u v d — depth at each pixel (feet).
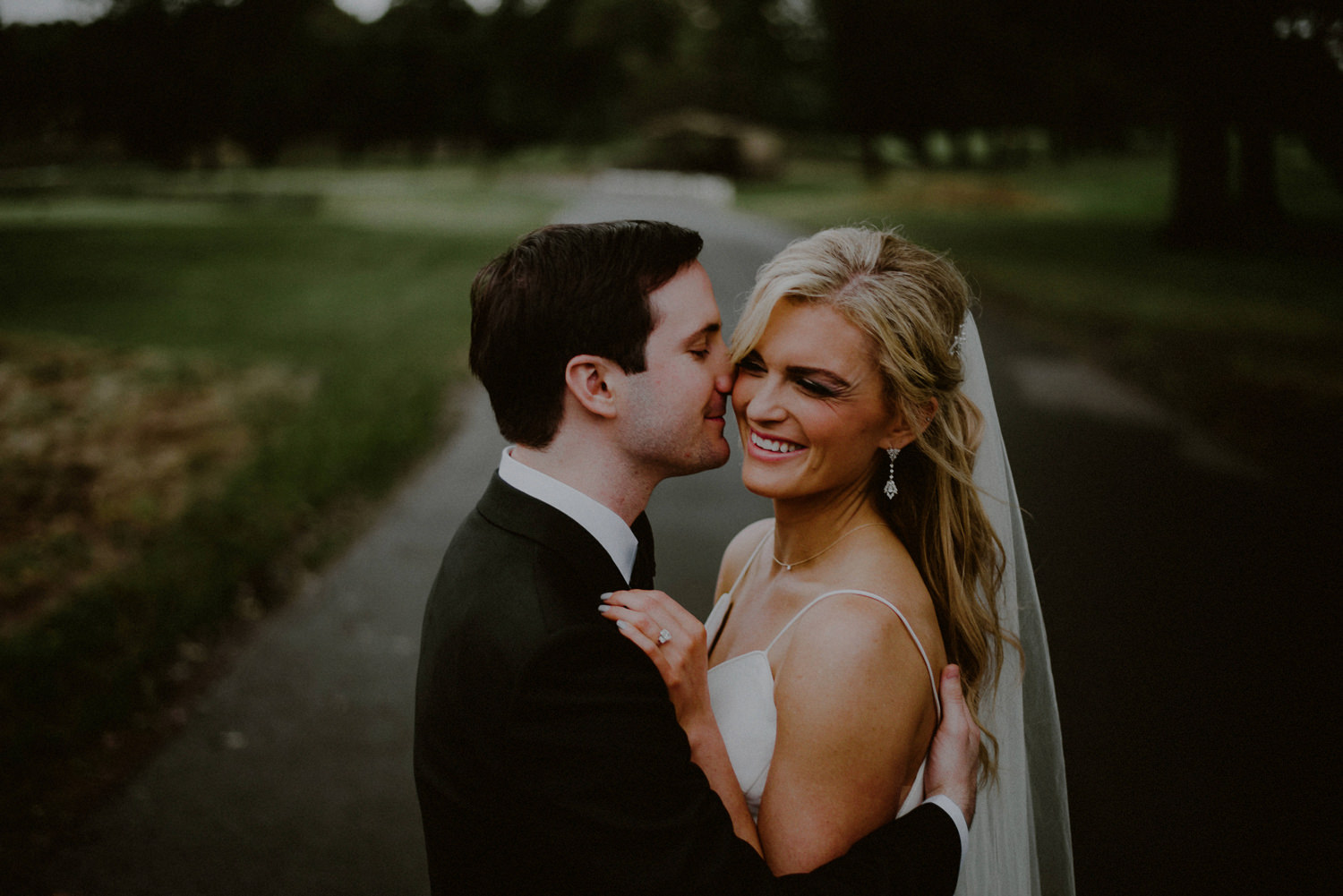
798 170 165.07
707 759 3.86
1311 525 15.65
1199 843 8.76
